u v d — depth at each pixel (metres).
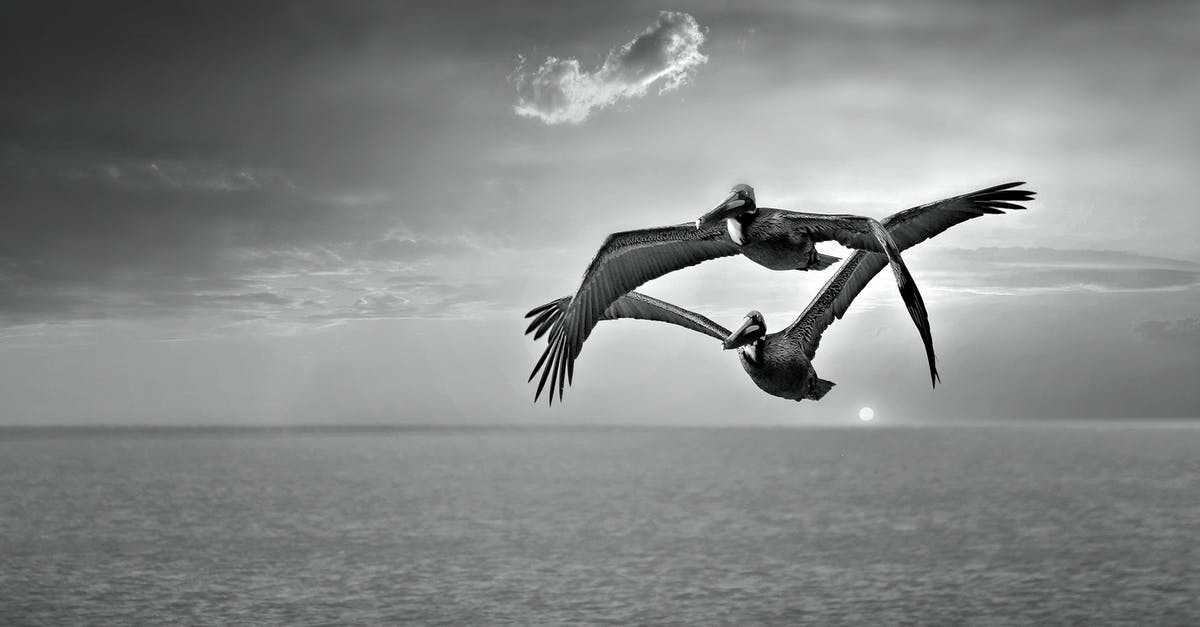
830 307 10.70
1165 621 33.25
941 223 8.45
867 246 8.58
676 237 9.13
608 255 8.98
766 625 32.88
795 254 9.06
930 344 7.64
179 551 48.59
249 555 47.16
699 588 38.78
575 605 36.03
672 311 10.47
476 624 33.19
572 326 8.73
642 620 33.69
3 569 43.47
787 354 10.53
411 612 35.09
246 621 33.84
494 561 45.09
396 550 48.66
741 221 9.12
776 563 44.34
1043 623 33.16
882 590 38.38
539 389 8.69
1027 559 45.28
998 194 8.33
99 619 34.16
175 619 34.12
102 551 48.66
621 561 45.12
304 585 39.75
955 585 39.19
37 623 33.50
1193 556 45.78
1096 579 40.38
